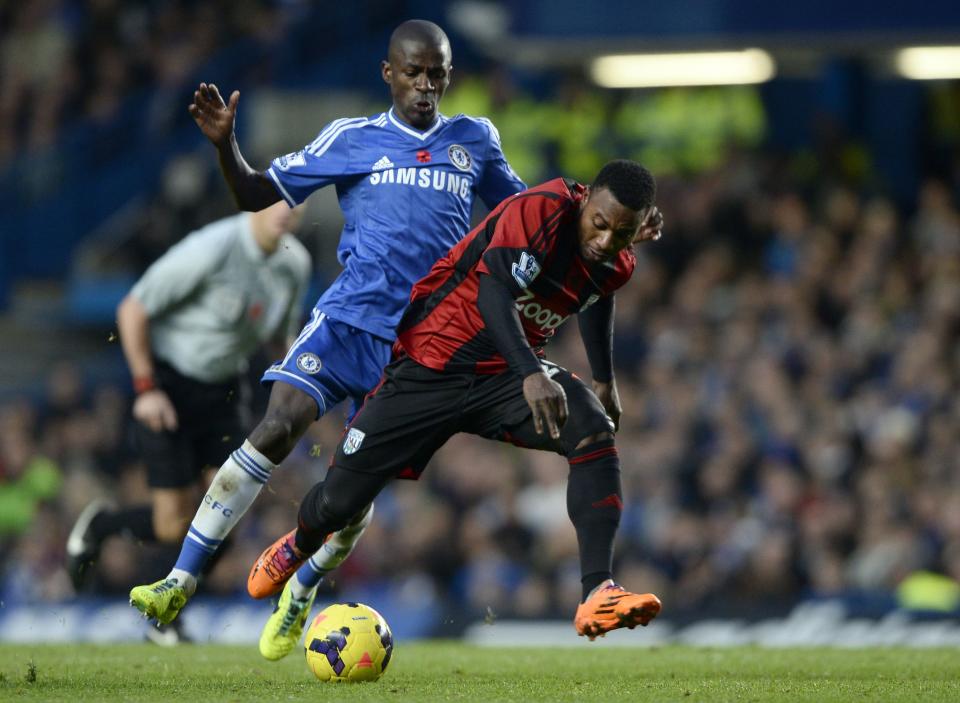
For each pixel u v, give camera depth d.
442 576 43.62
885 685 17.22
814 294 49.34
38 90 76.56
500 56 61.56
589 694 16.05
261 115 52.72
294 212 25.73
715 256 51.84
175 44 74.25
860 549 39.91
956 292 47.69
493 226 17.27
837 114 60.56
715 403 45.50
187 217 64.38
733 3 54.12
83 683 17.52
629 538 42.53
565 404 16.38
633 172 16.70
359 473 17.81
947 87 60.94
